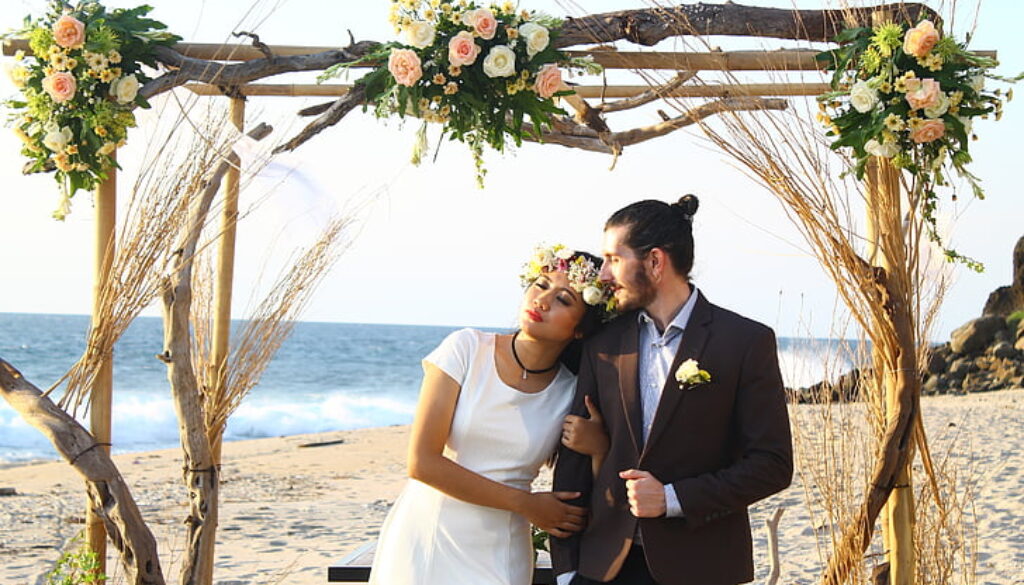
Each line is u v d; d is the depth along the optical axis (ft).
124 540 10.90
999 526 23.31
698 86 11.55
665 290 9.83
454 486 9.92
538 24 11.33
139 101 11.32
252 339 12.64
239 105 12.96
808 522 25.35
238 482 39.45
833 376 12.62
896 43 10.55
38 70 11.37
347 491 37.32
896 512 11.53
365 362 169.17
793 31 11.53
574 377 10.79
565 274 10.17
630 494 9.25
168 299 11.37
